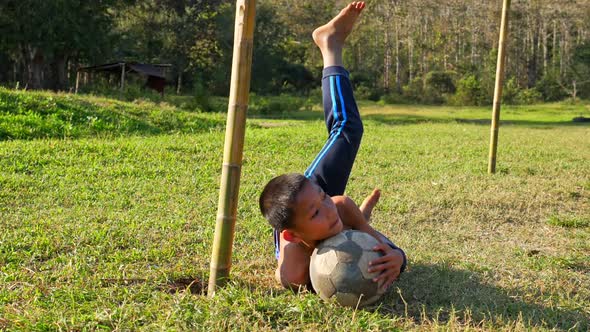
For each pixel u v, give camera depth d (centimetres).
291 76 4725
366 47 5312
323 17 5409
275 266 374
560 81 4909
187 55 4053
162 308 300
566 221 519
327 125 370
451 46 5456
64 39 2691
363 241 298
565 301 323
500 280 359
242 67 308
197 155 805
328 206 299
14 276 341
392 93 4634
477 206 564
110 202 534
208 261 382
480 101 4006
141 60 3897
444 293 328
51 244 399
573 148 1077
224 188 316
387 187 641
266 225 471
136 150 812
